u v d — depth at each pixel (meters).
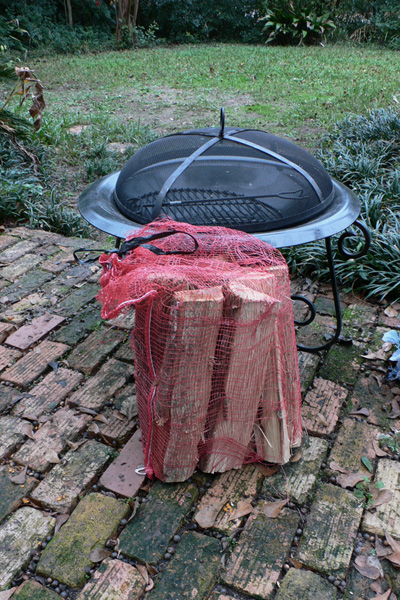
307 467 1.97
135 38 14.23
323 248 3.39
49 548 1.65
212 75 10.20
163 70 10.79
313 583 1.56
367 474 1.94
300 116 7.22
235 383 1.74
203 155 2.15
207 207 2.03
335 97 8.06
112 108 8.04
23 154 5.19
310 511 1.80
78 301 3.03
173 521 1.75
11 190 4.15
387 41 13.82
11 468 1.95
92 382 2.40
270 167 2.11
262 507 1.81
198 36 15.73
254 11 15.52
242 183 2.07
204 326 1.62
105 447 2.05
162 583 1.56
